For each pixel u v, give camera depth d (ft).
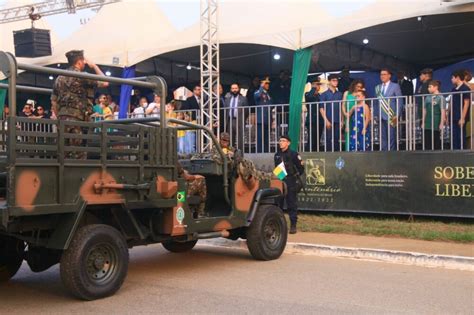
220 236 24.21
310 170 39.73
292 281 22.00
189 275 23.20
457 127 35.19
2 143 21.93
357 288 20.84
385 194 36.83
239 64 57.57
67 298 19.44
